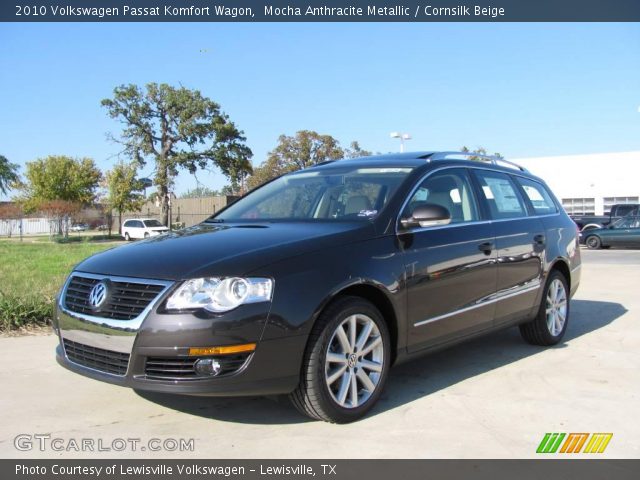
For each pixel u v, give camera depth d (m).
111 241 38.03
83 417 3.85
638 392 4.37
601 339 6.10
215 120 50.53
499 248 4.93
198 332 3.25
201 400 4.16
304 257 3.59
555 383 4.58
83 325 3.63
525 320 5.40
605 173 38.53
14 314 6.40
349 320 3.70
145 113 49.97
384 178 4.59
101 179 47.94
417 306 4.14
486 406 4.06
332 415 3.62
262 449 3.36
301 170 5.48
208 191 78.69
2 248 23.30
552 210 6.07
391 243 4.04
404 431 3.61
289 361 3.43
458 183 4.89
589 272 12.27
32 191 46.59
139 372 3.37
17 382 4.57
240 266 3.42
